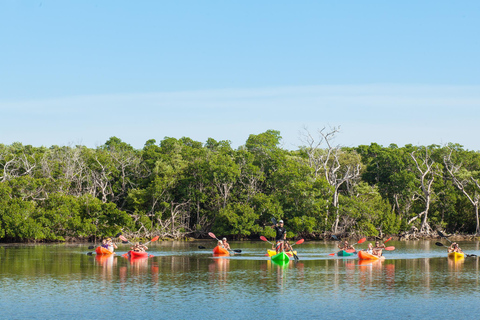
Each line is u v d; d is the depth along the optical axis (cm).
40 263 4244
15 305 2453
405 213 10056
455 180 9750
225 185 9375
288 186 9162
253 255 5212
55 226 7781
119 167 10100
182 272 3628
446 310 2359
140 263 4269
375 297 2662
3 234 7238
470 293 2778
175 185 9425
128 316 2245
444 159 9844
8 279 3259
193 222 9975
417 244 7594
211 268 3881
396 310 2364
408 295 2720
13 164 9294
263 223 9262
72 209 7788
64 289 2883
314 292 2802
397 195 10175
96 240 7988
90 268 3862
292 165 9394
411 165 10500
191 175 9662
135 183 10044
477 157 11362
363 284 3078
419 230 9738
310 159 10225
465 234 10112
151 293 2764
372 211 9081
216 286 2989
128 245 7088
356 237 9162
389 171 10444
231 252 5484
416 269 3838
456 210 10194
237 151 10194
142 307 2412
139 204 9238
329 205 9319
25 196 7962
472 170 11356
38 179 8188
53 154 10188
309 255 5212
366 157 11481
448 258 4866
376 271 3709
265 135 10338
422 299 2608
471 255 5091
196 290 2855
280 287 2964
